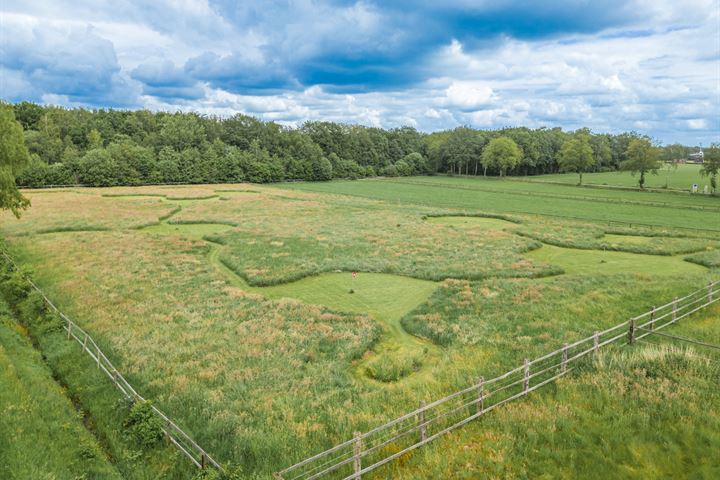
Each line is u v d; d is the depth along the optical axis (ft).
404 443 49.60
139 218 205.67
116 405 57.62
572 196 316.60
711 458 43.96
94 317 88.17
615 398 55.52
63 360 71.31
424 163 582.76
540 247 160.25
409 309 98.48
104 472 45.11
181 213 226.17
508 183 440.86
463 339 79.66
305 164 471.21
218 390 62.64
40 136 395.96
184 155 405.39
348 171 516.32
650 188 351.87
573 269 131.13
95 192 307.99
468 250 150.41
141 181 374.63
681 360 63.16
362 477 44.32
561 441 48.44
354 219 213.87
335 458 46.83
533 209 254.68
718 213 237.66
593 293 103.14
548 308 94.22
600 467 43.57
